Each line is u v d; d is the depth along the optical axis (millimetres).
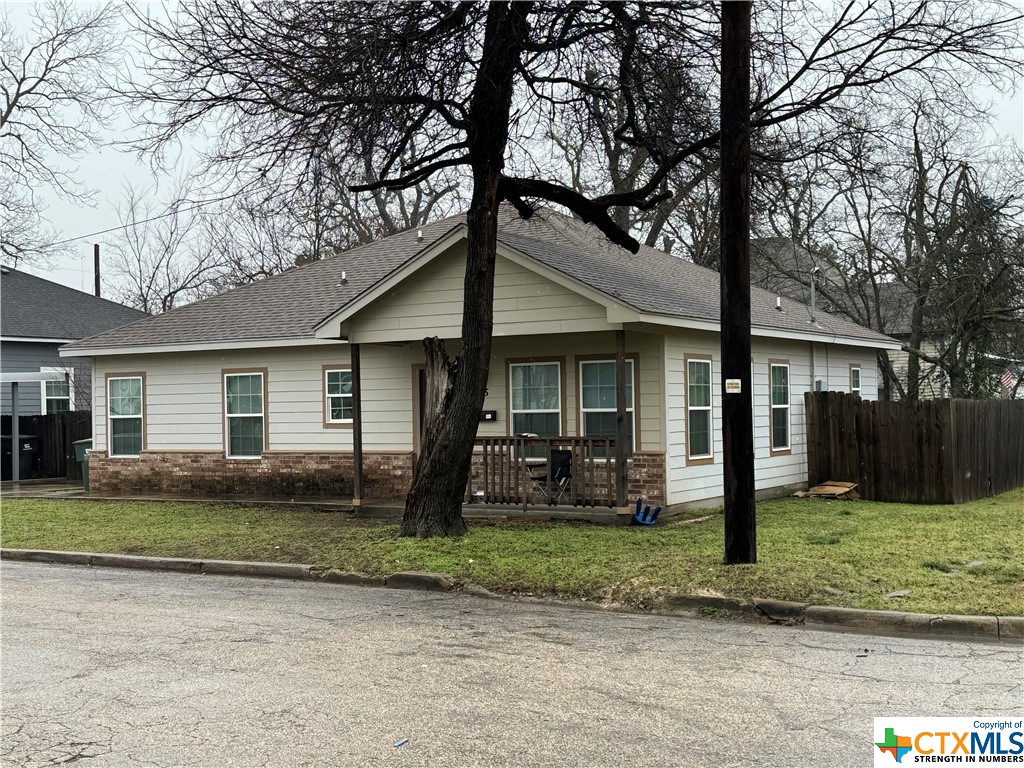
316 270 22922
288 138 12961
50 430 27344
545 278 14859
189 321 21594
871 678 6840
